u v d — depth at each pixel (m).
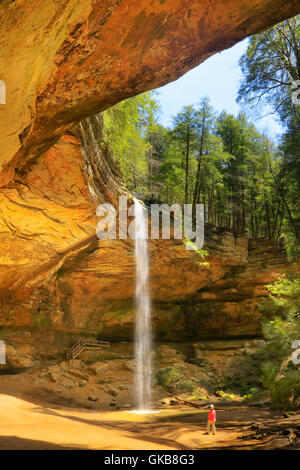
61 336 30.88
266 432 13.12
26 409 16.72
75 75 9.38
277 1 8.34
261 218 45.00
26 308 27.66
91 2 7.79
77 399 24.78
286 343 22.00
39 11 7.34
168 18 8.70
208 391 30.83
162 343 37.34
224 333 37.16
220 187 43.50
